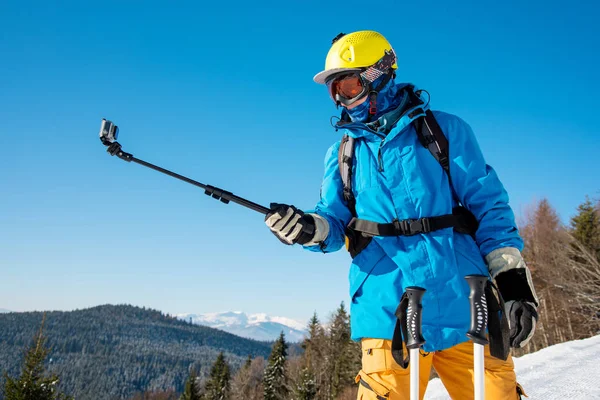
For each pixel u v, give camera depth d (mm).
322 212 2145
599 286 18125
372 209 1941
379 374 1754
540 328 21234
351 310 1954
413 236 1831
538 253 22125
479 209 1876
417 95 2021
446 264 1768
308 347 41375
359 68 2008
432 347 1705
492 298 1564
